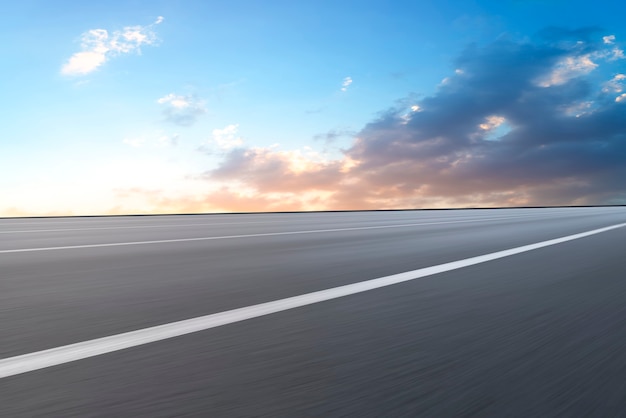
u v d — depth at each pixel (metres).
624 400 1.55
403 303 2.98
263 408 1.46
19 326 2.44
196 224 15.69
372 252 5.98
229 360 1.89
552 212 26.83
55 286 3.66
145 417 1.40
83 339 2.19
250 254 5.87
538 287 3.53
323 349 2.04
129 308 2.86
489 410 1.46
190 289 3.50
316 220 17.94
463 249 6.29
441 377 1.73
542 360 1.92
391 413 1.43
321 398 1.54
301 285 3.65
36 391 1.57
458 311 2.77
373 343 2.13
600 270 4.38
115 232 11.16
